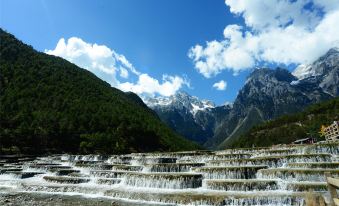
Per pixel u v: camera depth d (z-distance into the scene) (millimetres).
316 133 158625
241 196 34250
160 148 167125
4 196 42719
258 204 33156
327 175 16844
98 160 82188
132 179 47562
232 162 51312
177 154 74500
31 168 70812
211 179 43250
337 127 85250
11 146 109250
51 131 125562
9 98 152375
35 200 39500
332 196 16234
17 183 53844
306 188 35062
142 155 81750
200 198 35250
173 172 51719
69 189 46562
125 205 35750
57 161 84188
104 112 171750
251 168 43438
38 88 173750
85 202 37844
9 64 186250
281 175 40500
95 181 50875
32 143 116062
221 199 34344
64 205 36250
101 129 153250
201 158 64125
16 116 129875
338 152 53844
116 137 145625
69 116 151250
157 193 39188
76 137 134125
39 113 143625
